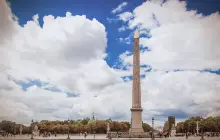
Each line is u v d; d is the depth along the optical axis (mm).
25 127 109375
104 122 147750
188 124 121125
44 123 139375
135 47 78500
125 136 74562
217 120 113500
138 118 76062
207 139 65375
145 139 65750
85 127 148750
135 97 76938
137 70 77688
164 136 82250
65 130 141125
